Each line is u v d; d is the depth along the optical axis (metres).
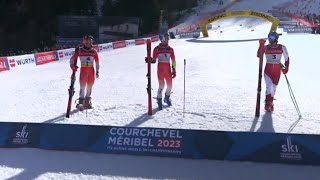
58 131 10.59
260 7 112.31
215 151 9.76
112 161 9.71
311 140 9.47
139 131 10.23
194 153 9.82
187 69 26.94
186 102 15.68
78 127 10.52
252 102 15.61
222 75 23.39
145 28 98.25
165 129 10.12
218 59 33.66
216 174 8.94
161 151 10.00
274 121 12.78
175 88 19.02
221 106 14.92
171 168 9.29
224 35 74.44
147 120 13.04
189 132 10.01
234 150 9.69
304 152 9.42
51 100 17.42
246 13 70.25
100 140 10.32
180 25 103.75
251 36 67.62
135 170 9.18
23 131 10.77
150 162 9.64
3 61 33.72
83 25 79.06
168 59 14.51
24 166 9.45
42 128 10.72
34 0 93.75
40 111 15.08
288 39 54.41
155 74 25.83
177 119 13.12
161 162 9.64
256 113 13.28
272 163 9.47
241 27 94.12
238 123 12.57
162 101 15.87
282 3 114.44
